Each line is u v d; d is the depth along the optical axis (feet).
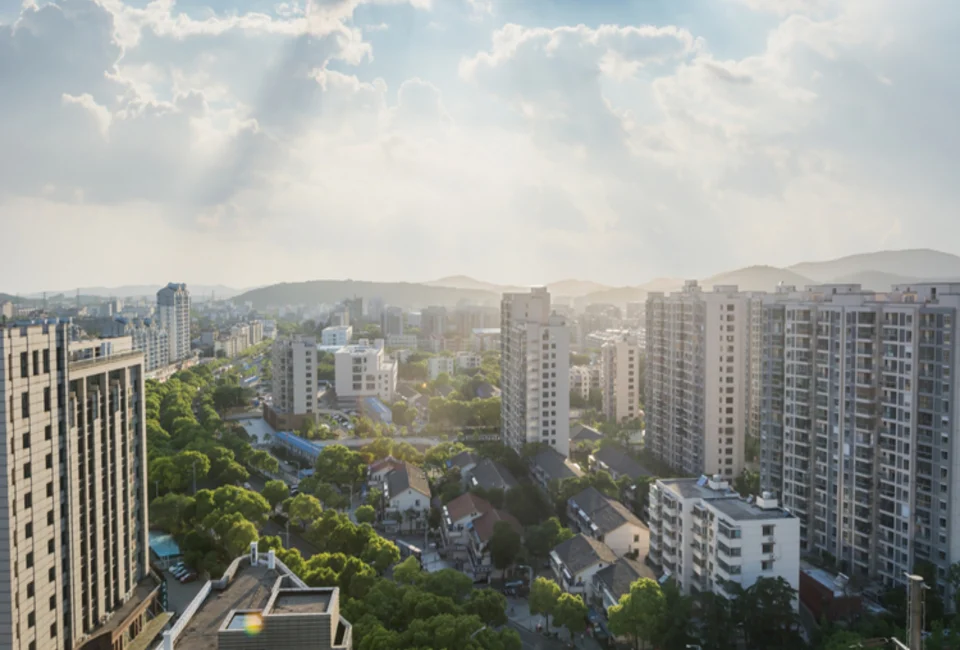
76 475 332.80
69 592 325.21
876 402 479.00
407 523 608.19
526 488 620.49
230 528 456.45
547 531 515.91
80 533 337.11
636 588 372.79
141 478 412.36
